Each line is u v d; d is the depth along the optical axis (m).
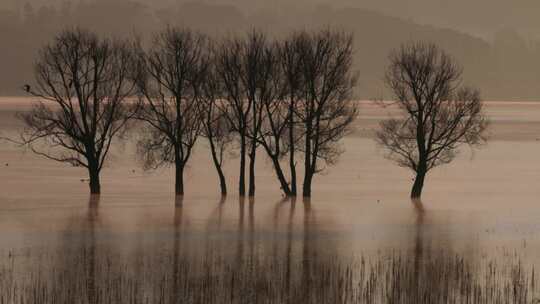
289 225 179.25
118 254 143.50
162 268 131.50
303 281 121.31
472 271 129.75
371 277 120.44
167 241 157.50
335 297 111.75
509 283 121.25
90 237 160.88
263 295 112.69
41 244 152.50
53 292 113.12
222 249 149.62
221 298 111.12
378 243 157.25
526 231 172.50
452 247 152.75
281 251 148.12
